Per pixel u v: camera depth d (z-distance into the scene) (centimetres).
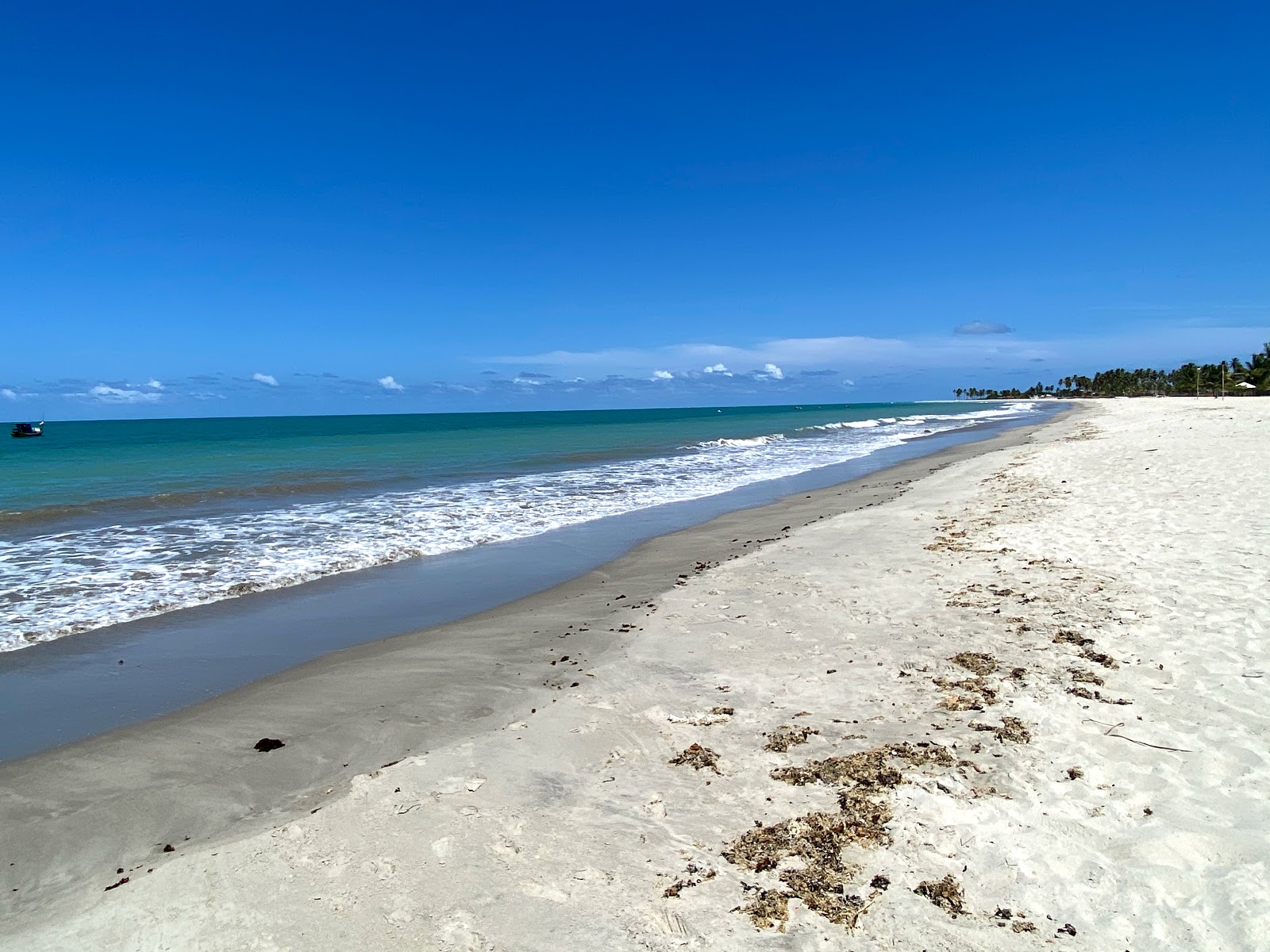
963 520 1238
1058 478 1616
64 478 2270
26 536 1312
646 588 952
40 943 318
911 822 385
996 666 596
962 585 839
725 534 1305
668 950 301
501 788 438
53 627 815
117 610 880
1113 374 15012
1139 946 295
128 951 310
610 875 350
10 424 12850
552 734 515
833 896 331
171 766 492
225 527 1412
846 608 784
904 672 595
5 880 374
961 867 349
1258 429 2438
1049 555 942
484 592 973
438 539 1302
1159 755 440
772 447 3591
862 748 469
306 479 2197
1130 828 371
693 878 347
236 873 359
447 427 7556
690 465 2648
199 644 765
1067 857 352
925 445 3412
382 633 803
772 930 311
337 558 1156
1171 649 606
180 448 3997
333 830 396
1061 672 577
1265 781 405
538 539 1309
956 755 454
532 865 360
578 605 891
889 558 996
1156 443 2192
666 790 431
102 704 610
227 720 567
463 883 347
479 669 670
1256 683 530
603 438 4550
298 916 326
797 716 525
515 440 4394
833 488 1894
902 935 306
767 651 668
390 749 507
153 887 352
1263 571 789
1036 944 299
